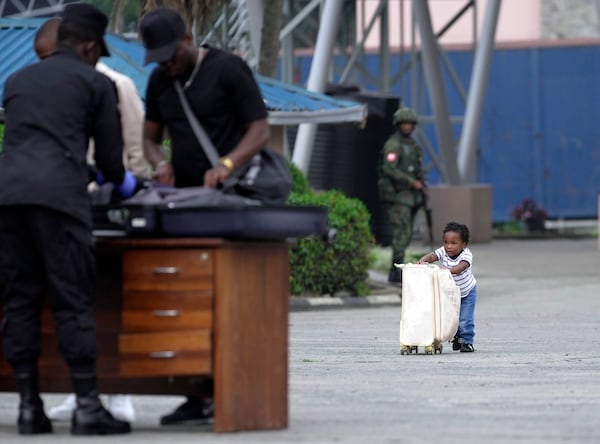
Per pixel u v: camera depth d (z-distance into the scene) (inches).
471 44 4030.5
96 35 844.6
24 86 818.8
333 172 3129.9
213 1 2224.4
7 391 867.4
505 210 4077.3
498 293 2297.0
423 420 892.0
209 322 800.3
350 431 836.6
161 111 850.8
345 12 3710.6
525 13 5009.8
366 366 1252.5
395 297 2098.9
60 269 800.9
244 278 811.4
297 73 3796.8
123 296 813.9
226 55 836.6
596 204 4033.0
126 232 805.2
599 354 1366.9
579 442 804.6
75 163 806.5
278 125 2277.3
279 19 2493.8
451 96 4050.2
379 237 3154.5
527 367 1242.6
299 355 1360.7
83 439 800.9
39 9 2856.8
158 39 817.5
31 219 801.6
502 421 892.0
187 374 800.9
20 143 811.4
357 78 3809.1
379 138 3161.9
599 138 3998.5
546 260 3046.3
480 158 4042.8
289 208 802.8
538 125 4020.7
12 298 823.7
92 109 820.0
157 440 792.9
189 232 797.9
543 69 4008.4
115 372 838.5
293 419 892.0
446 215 3592.5
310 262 2030.0
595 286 2416.3
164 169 850.1
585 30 5187.0
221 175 817.5
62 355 809.5
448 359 1320.1
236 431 817.5
